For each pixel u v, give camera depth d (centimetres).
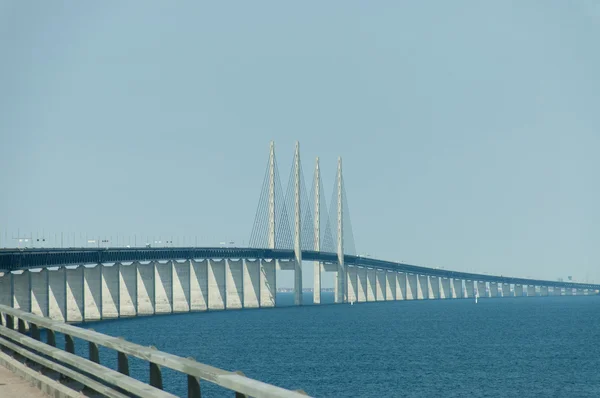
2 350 3862
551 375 16425
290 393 1279
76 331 2466
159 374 1891
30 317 3117
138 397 2058
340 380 15112
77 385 2597
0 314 4312
